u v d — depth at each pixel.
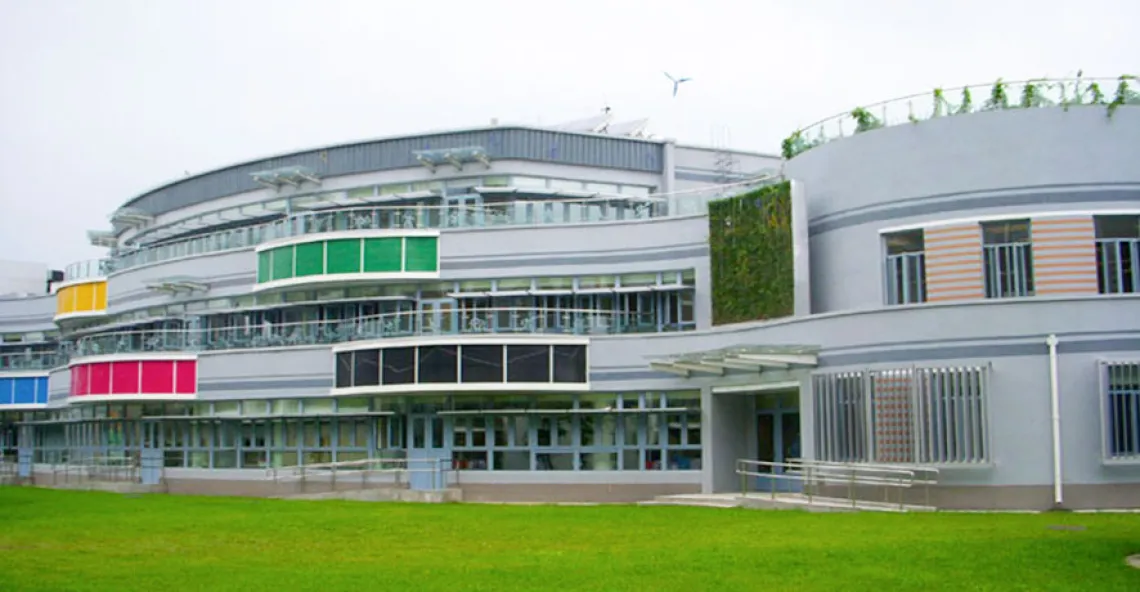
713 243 36.97
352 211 42.66
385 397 40.00
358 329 40.97
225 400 43.47
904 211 32.62
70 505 34.81
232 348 44.19
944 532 21.81
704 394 36.09
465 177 45.75
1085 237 30.56
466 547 21.70
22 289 68.00
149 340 45.69
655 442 37.47
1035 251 30.72
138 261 50.59
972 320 28.39
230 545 22.62
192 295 47.12
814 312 34.94
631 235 39.75
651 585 16.08
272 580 17.17
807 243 34.25
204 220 51.47
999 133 31.42
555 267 40.41
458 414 38.75
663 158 47.47
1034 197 30.94
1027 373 27.75
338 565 19.00
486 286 41.06
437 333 39.25
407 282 41.81
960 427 28.00
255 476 42.75
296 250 42.62
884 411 29.12
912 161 32.59
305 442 42.25
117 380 44.78
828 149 34.81
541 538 23.11
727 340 35.41
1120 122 30.91
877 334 29.81
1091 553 17.92
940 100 32.53
